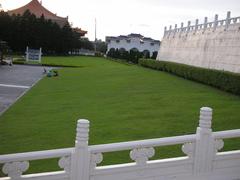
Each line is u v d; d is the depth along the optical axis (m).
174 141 7.57
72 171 7.05
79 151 7.02
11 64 50.50
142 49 109.56
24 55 76.25
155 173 7.57
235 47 27.19
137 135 12.48
